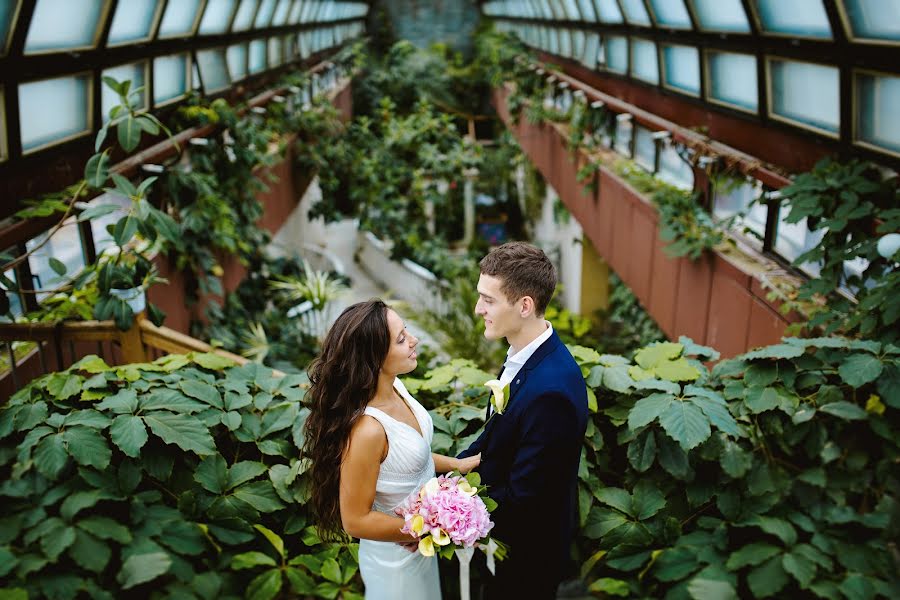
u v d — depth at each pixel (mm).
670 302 6598
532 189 16422
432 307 11953
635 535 2348
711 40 5535
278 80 10844
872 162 4031
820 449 2332
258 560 2162
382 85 18875
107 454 2137
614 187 8148
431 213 17609
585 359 2695
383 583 2197
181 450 2396
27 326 3633
